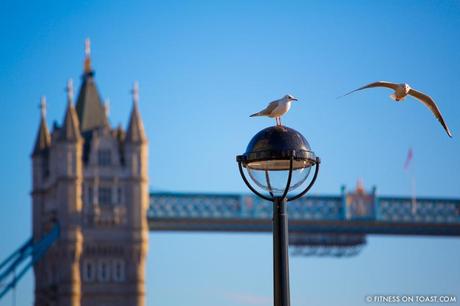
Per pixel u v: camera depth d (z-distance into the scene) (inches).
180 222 6914.4
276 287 739.4
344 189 7145.7
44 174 7091.5
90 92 7175.2
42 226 7037.4
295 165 759.1
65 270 6732.3
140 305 6781.5
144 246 6825.8
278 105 840.3
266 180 758.5
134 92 7007.9
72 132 6889.8
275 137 752.3
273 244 749.9
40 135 7224.4
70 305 6683.1
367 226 7224.4
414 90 808.9
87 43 7185.0
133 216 6840.6
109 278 6791.3
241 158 759.1
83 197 6840.6
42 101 7244.1
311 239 7121.1
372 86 817.5
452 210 7416.3
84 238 6796.3
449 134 802.2
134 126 6963.6
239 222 6904.5
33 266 7126.0
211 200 6884.8
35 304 7076.8
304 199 7086.6
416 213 7322.8
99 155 6924.2
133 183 6875.0
